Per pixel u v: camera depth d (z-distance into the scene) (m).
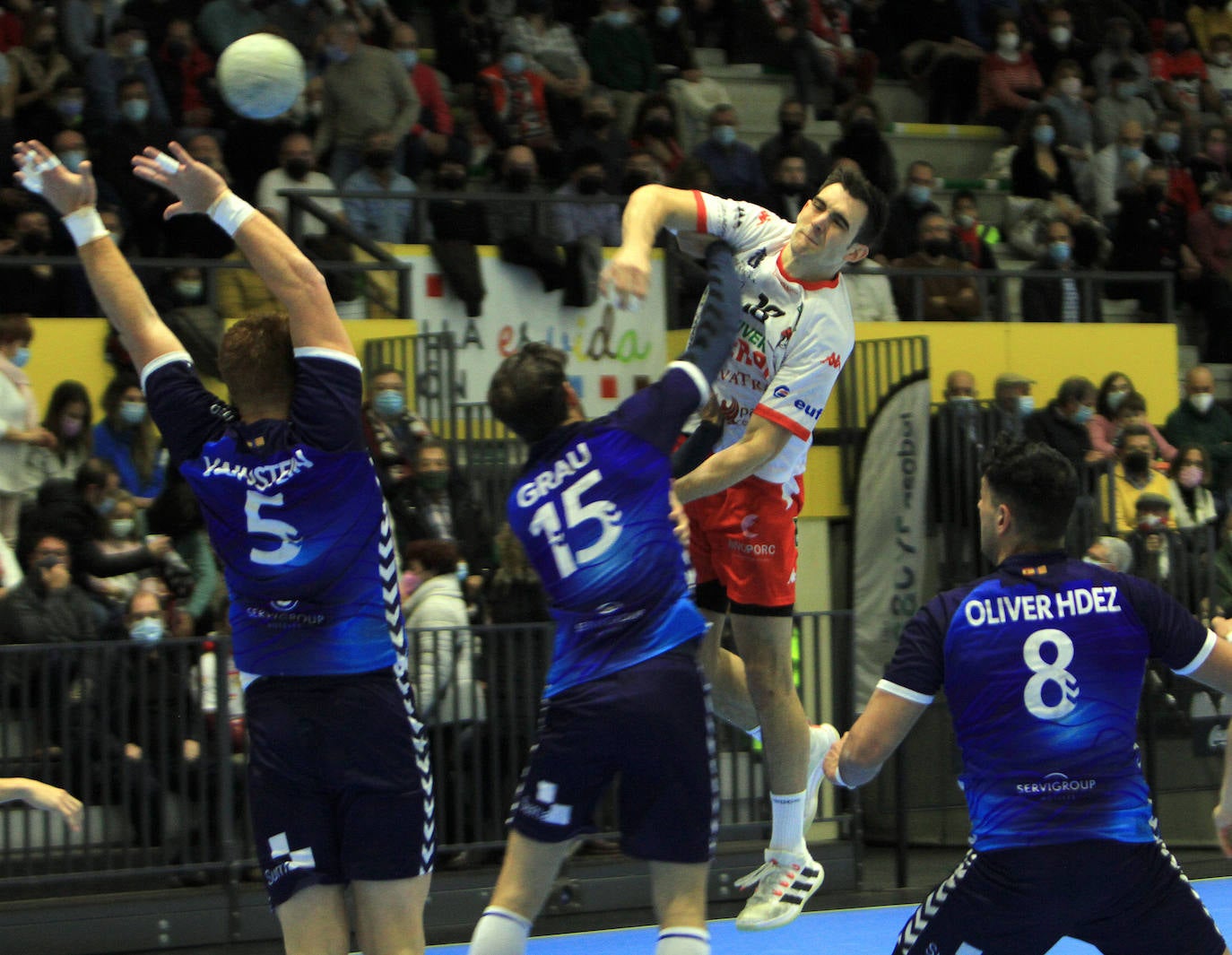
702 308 8.89
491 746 17.03
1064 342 27.23
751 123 33.09
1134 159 31.50
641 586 8.12
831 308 9.78
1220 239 31.19
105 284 8.16
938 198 32.16
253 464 7.84
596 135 26.25
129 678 15.88
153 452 19.22
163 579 17.36
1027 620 8.48
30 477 18.19
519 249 23.52
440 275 23.27
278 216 22.06
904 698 8.62
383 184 23.70
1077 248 29.91
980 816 8.47
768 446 9.61
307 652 7.96
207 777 16.17
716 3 33.84
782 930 16.66
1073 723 8.34
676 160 26.97
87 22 24.81
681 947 8.07
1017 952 8.59
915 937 8.77
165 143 22.94
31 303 20.56
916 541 22.88
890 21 35.88
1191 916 8.51
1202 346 31.55
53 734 15.63
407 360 21.78
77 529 16.86
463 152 26.48
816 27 34.12
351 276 21.77
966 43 34.94
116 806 15.86
